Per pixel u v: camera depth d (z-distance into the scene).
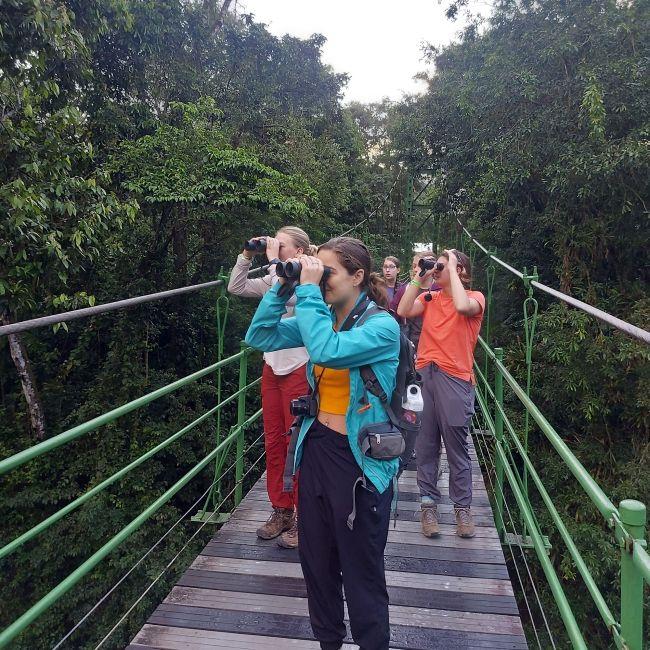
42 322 1.65
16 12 5.13
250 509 3.46
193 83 10.33
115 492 8.38
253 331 1.91
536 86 7.99
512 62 8.32
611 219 7.61
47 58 5.64
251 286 3.07
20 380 9.56
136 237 9.51
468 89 9.09
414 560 2.88
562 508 7.52
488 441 6.57
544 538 3.33
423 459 3.18
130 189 7.96
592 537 6.95
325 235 13.06
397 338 1.70
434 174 11.40
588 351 7.31
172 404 9.35
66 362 9.70
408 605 2.50
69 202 5.83
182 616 2.40
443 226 13.26
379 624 1.72
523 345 8.55
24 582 8.02
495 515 3.92
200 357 10.59
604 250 8.11
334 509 1.69
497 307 9.91
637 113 7.07
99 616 7.63
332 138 15.90
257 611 2.43
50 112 6.73
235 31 12.00
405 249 16.12
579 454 7.73
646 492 7.04
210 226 9.95
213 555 2.89
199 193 8.12
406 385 1.78
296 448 1.79
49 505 8.50
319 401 1.77
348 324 1.75
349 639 2.21
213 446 9.05
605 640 6.82
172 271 10.20
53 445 1.69
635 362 7.28
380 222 18.02
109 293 9.24
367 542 1.69
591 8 7.54
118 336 9.25
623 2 7.63
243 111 11.89
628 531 1.26
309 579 1.83
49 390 9.52
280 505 3.01
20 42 5.31
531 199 8.60
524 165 8.02
